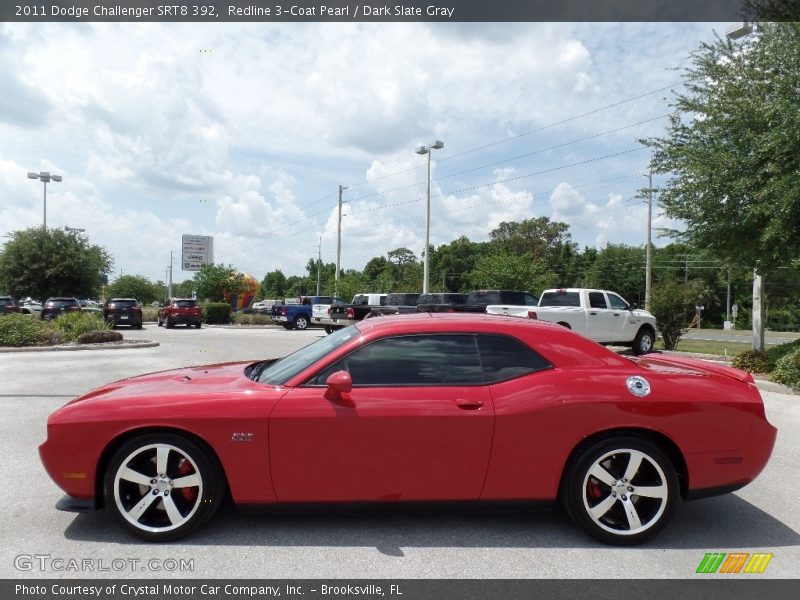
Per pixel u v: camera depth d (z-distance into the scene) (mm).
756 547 3795
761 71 11734
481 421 3691
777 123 11008
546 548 3703
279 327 33531
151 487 3703
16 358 13648
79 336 16578
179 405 3697
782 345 12734
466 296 20859
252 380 4152
